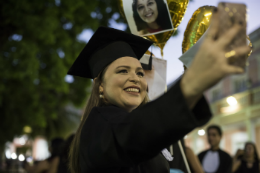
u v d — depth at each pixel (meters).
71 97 10.18
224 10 0.75
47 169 3.86
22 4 7.31
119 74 1.32
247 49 0.73
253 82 13.40
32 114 9.06
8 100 8.94
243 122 14.30
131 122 0.93
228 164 3.94
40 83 8.66
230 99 13.94
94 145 1.06
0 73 7.48
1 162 12.58
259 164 4.36
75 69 1.63
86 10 8.52
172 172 1.87
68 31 8.81
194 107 0.87
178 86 0.84
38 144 26.47
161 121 0.86
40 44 8.10
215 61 0.73
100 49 1.45
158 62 2.39
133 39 1.53
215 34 0.75
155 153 0.90
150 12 2.34
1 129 9.47
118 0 2.42
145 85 1.39
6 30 7.50
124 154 0.96
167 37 2.45
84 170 1.15
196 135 17.70
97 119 1.15
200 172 2.99
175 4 2.38
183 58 1.67
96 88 1.40
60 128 13.50
